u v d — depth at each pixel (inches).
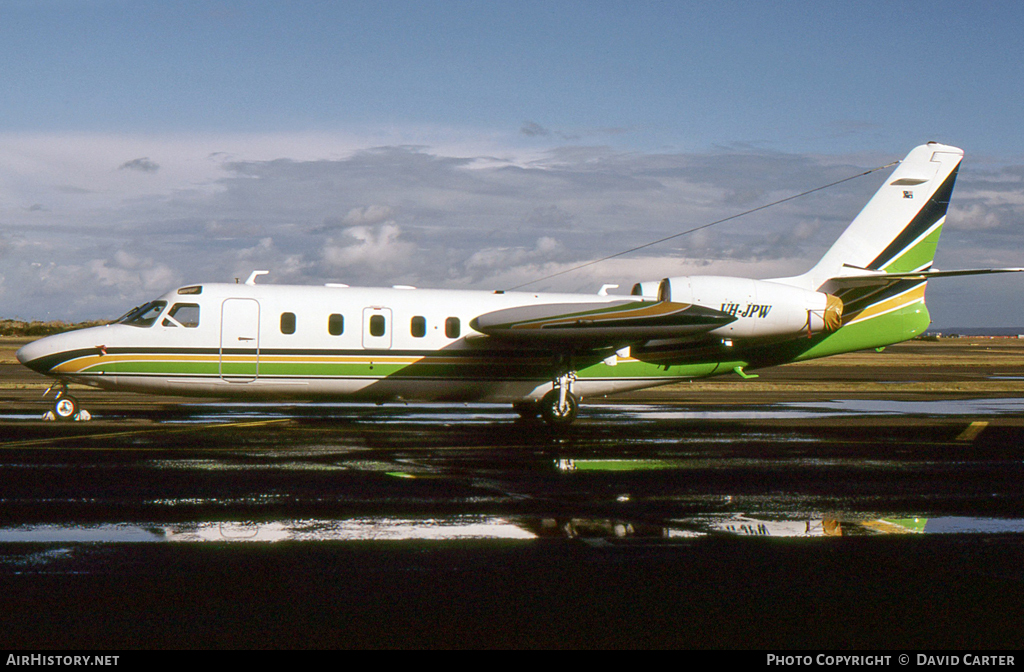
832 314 789.9
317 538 307.4
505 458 524.1
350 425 725.9
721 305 768.9
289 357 725.9
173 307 718.5
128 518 335.6
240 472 452.1
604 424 762.8
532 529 327.0
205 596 240.4
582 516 351.6
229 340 716.7
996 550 302.2
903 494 411.5
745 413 890.1
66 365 704.4
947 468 497.0
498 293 796.0
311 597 240.5
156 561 274.5
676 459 526.0
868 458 537.3
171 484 411.8
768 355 827.4
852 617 229.9
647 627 220.8
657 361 809.5
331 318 734.5
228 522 331.0
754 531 328.5
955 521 350.0
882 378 1684.3
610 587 253.8
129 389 721.0
